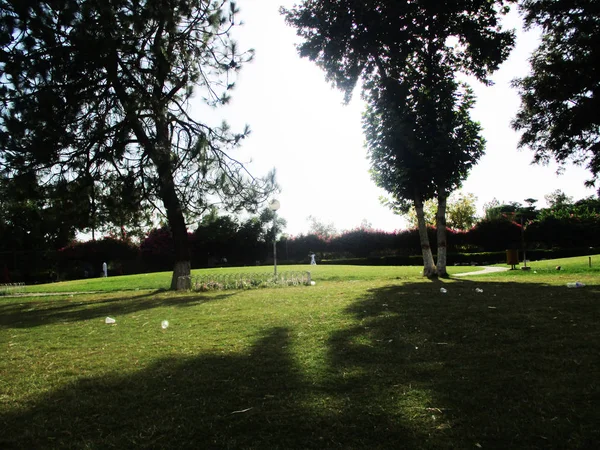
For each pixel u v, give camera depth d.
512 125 22.38
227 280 17.20
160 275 25.38
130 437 3.24
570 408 3.41
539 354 4.90
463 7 17.08
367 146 19.25
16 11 11.13
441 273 18.33
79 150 13.38
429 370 4.52
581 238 39.59
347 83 19.77
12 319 10.30
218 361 5.20
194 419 3.52
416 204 18.70
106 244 39.88
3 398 4.21
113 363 5.35
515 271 20.42
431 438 3.05
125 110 13.17
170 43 14.89
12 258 36.19
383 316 7.61
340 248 42.62
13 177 12.42
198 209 16.64
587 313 6.96
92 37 11.80
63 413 3.76
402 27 17.67
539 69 20.55
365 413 3.50
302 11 18.55
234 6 15.41
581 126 19.77
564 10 18.78
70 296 17.23
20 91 11.61
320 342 5.93
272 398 3.91
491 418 3.31
